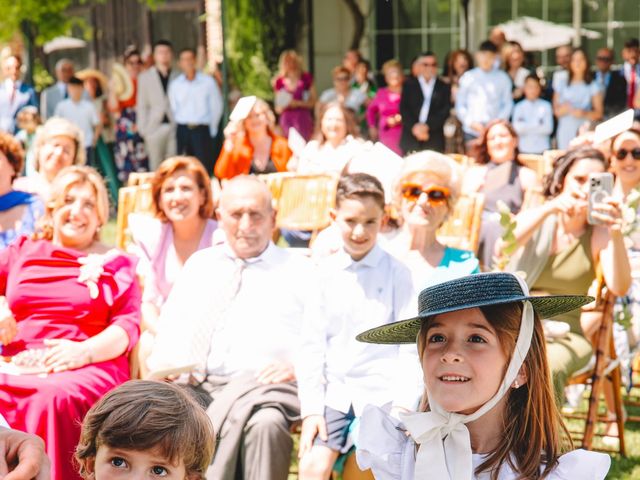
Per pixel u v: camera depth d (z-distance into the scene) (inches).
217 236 221.6
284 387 184.1
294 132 368.2
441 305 107.6
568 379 202.5
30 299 192.9
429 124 553.9
